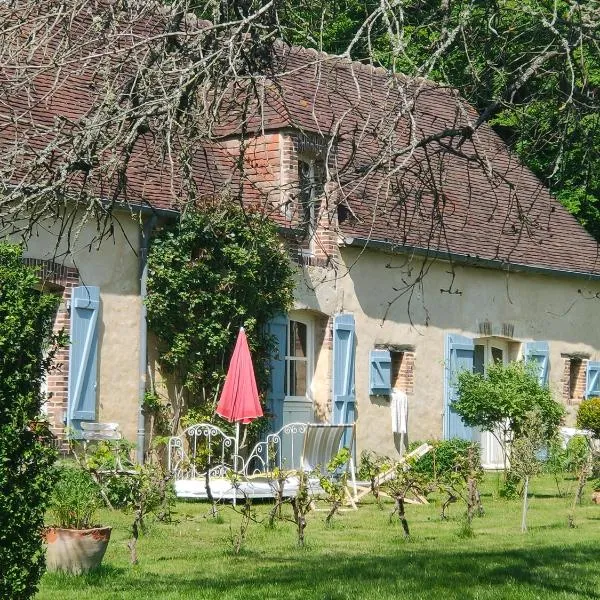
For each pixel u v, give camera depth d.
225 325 20.08
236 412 18.16
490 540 14.30
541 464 17.03
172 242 19.38
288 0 7.79
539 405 19.31
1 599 8.58
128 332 19.27
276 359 21.31
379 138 7.41
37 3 7.51
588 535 14.83
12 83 7.51
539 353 26.48
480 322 25.38
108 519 15.18
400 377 24.00
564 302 27.48
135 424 19.38
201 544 13.65
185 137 7.64
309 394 22.48
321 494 18.28
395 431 23.61
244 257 19.53
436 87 7.92
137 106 7.13
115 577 11.30
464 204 24.47
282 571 11.80
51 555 11.33
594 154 9.14
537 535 14.80
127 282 19.27
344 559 12.64
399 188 8.33
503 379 19.92
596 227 28.23
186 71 7.07
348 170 7.64
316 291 22.05
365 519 16.30
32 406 8.62
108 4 7.64
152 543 13.62
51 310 8.76
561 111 8.94
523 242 26.05
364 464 20.98
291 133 19.33
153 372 19.64
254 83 7.47
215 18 7.58
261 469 20.84
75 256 18.39
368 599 10.33
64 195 7.30
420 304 24.17
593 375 27.98
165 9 7.75
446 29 8.10
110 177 7.53
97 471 14.83
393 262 23.64
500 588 10.90
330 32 9.51
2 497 8.46
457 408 20.20
